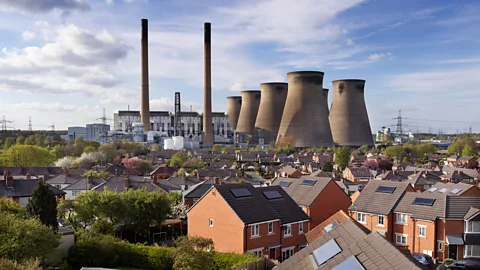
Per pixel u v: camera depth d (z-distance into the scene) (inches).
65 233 1699.1
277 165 6363.2
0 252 1262.3
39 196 1739.7
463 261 1565.0
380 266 765.9
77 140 7647.6
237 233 1747.0
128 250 1718.8
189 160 5900.6
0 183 2837.1
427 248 1951.3
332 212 2396.7
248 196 1908.2
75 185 3348.9
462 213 1909.4
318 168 5812.0
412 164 6294.3
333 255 933.8
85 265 1656.0
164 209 2217.0
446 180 3895.2
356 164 6136.8
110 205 2096.5
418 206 2031.3
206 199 1910.7
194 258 1412.4
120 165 5064.0
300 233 1972.2
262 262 1499.8
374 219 2164.1
